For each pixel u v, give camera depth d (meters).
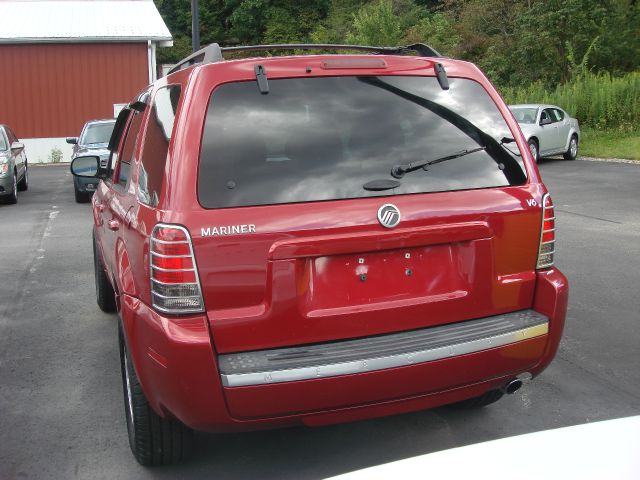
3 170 14.02
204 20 52.22
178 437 3.39
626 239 9.11
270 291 2.91
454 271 3.21
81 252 9.30
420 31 35.12
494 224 3.26
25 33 26.89
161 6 52.56
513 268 3.33
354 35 38.59
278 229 2.91
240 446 3.77
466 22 34.88
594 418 4.02
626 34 28.55
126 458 3.65
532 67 30.02
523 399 4.32
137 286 3.16
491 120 3.43
